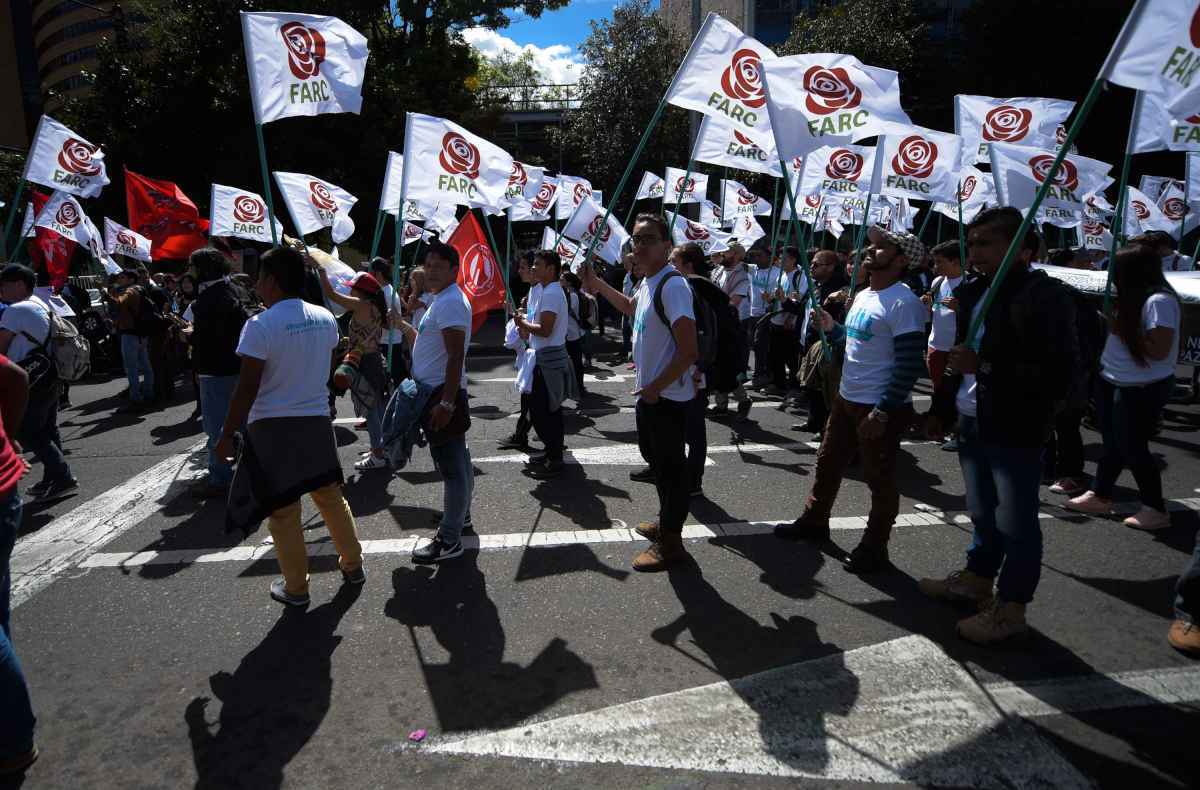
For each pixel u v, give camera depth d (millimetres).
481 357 12984
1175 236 10922
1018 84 21922
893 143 7582
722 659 3354
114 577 4293
